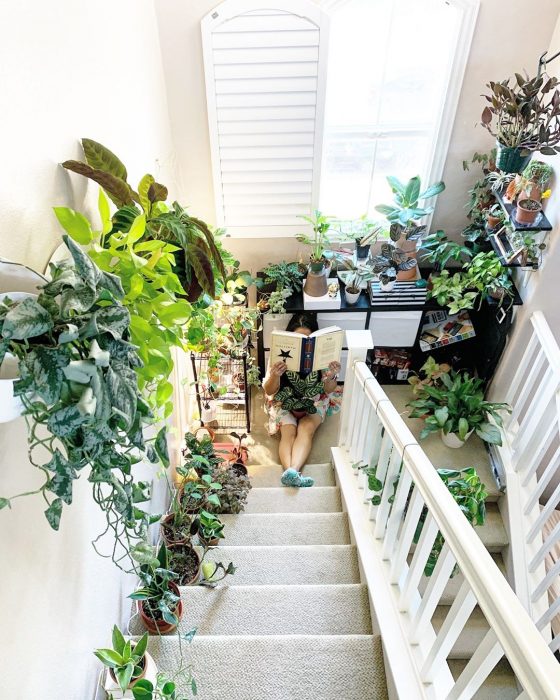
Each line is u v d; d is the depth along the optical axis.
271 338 3.64
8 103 1.24
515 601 1.17
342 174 3.67
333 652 1.99
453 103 3.20
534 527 2.73
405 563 2.11
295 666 1.96
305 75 3.05
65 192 1.57
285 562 2.55
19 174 1.29
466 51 3.00
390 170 3.65
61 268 1.02
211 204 3.73
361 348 2.78
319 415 3.90
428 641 1.89
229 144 3.34
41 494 1.41
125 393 1.00
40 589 1.41
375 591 2.13
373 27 3.05
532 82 2.54
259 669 1.95
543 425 3.02
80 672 1.70
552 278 3.04
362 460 2.68
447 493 1.53
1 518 1.21
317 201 3.62
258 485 3.59
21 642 1.31
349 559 2.55
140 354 1.22
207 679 1.92
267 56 2.99
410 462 1.75
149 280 1.34
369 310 3.77
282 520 2.90
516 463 3.15
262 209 3.67
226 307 3.43
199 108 3.23
